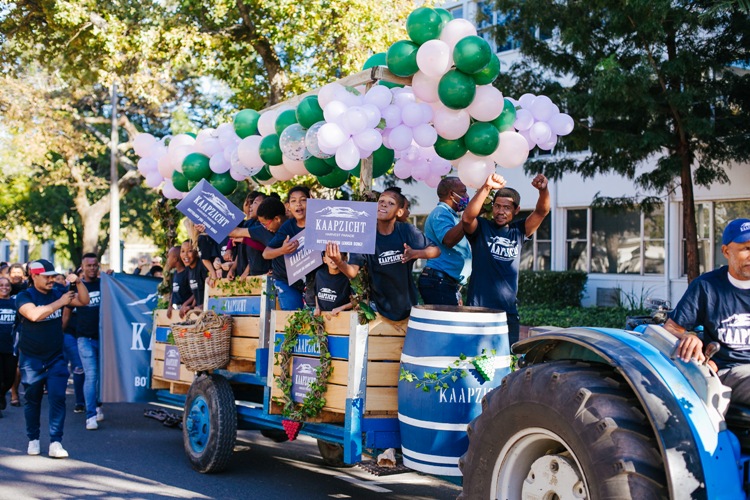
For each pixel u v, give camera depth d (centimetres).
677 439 364
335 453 752
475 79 567
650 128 1316
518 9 1445
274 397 630
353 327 553
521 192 2194
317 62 1570
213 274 754
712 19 1234
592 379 397
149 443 852
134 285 920
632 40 1299
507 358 532
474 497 441
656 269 1922
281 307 668
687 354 391
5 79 2367
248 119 725
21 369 784
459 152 609
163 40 1590
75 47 1728
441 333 518
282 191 1443
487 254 622
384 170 653
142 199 3659
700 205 1814
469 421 513
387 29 1491
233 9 1633
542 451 428
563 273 1983
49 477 701
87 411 934
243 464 763
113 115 2594
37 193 3538
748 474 389
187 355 697
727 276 427
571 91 1359
